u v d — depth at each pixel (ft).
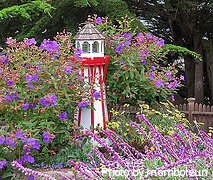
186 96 42.39
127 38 19.94
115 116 19.35
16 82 13.70
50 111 14.02
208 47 39.29
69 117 15.90
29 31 32.71
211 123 27.58
